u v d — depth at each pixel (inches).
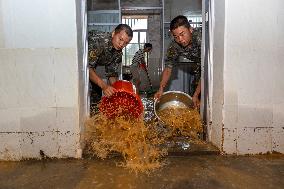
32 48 98.6
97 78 123.6
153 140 120.3
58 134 102.8
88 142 114.0
